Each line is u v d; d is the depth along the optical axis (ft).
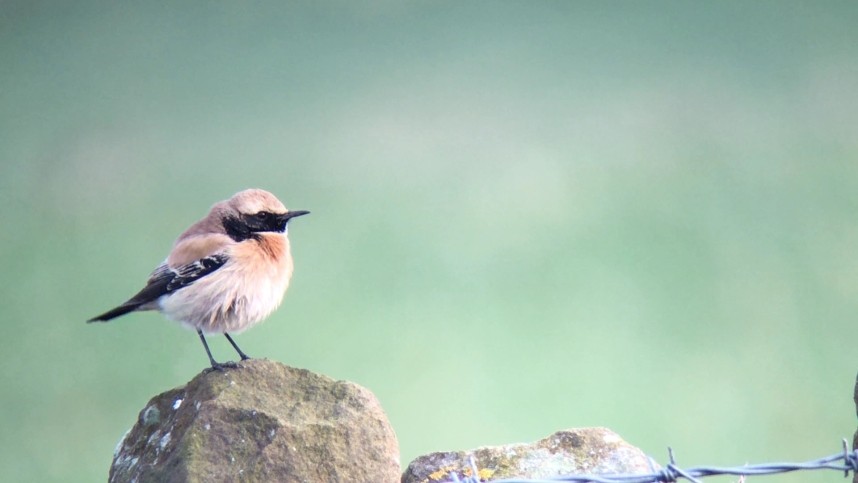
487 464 19.43
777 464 17.35
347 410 17.92
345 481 17.37
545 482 17.15
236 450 17.35
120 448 18.90
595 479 17.22
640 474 17.44
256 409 17.67
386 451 17.75
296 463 17.30
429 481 19.29
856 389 18.74
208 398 18.02
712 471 17.29
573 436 19.69
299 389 18.26
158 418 18.80
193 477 17.03
